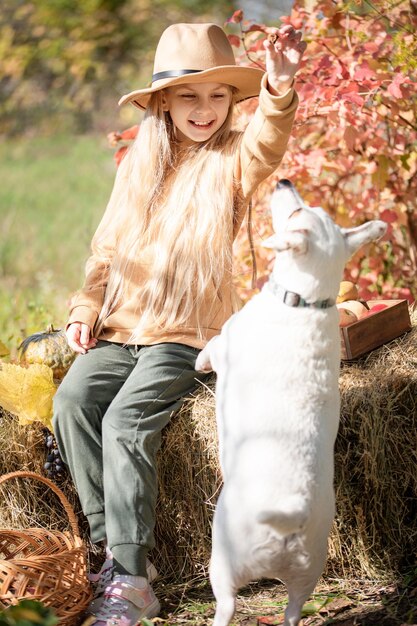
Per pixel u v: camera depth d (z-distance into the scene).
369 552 2.63
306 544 2.01
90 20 11.92
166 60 2.82
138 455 2.50
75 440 2.58
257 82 2.83
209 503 2.64
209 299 2.72
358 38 3.47
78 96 12.05
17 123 13.33
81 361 2.71
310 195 3.76
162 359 2.62
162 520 2.72
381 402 2.61
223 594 2.07
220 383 2.24
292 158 3.62
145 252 2.79
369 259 3.77
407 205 3.73
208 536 2.69
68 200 9.52
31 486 2.74
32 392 2.68
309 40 3.53
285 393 2.10
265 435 2.06
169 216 2.76
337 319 2.18
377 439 2.60
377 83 3.26
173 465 2.68
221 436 2.21
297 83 3.52
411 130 3.60
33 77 12.56
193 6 11.88
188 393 2.68
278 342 2.12
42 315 4.50
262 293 2.22
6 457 2.71
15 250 7.41
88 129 13.02
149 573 2.54
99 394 2.63
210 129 2.83
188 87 2.79
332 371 2.15
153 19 11.98
